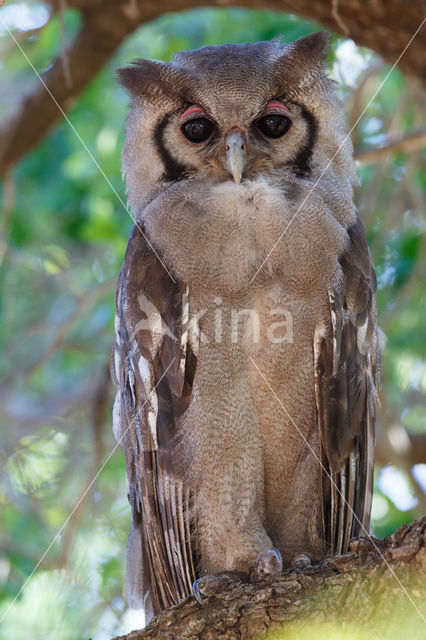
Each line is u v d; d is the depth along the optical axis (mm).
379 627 6785
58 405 15297
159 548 9000
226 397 8539
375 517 14141
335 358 8531
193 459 8641
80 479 14352
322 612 6996
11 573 13180
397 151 13023
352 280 8836
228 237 8477
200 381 8578
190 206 8719
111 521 13594
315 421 8711
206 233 8523
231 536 8656
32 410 15250
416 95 13398
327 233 8523
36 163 15875
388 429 13555
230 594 7465
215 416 8555
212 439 8578
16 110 13031
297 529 8938
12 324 15633
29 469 14289
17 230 15492
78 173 15203
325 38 9375
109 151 14922
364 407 9000
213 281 8508
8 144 13055
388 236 14305
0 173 13273
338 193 9000
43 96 12883
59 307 15906
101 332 15516
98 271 15602
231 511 8648
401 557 6695
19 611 12594
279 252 8422
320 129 9195
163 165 9352
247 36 14234
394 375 14477
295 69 9148
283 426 8648
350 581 6992
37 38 13859
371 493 9234
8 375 15406
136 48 15352
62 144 15891
